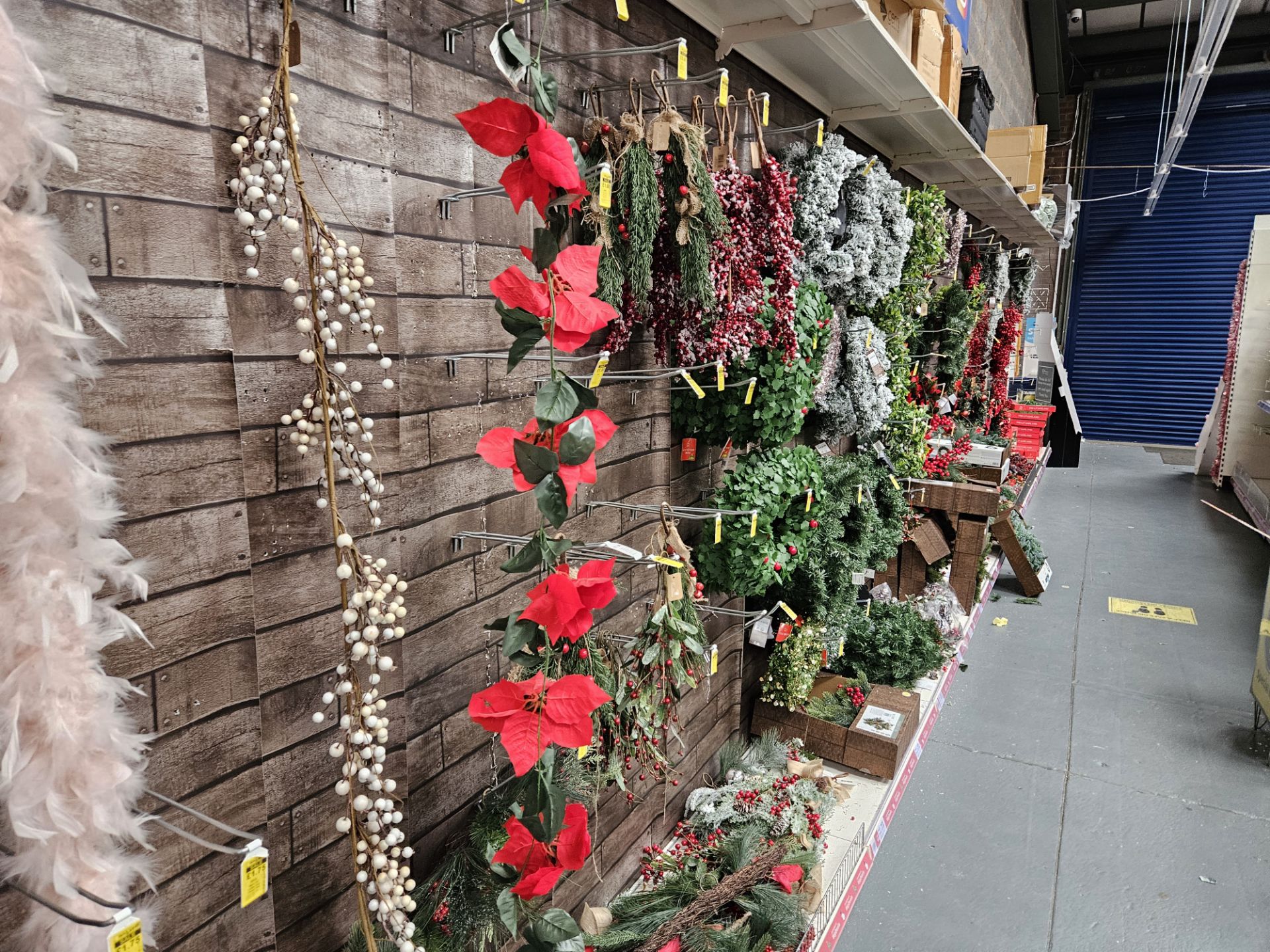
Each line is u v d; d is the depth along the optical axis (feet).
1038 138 18.72
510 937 5.33
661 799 7.88
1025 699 12.56
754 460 7.17
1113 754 10.96
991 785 10.22
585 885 6.73
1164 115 32.24
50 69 2.43
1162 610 16.35
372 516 3.62
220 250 3.20
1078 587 17.81
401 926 3.64
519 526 5.52
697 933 6.19
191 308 3.06
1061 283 37.22
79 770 2.44
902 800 9.87
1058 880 8.49
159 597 3.06
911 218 10.97
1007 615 16.14
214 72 3.16
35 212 2.28
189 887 3.26
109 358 2.81
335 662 3.96
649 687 5.41
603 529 6.47
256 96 3.31
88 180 2.69
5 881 2.50
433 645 4.85
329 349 3.43
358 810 3.58
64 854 2.43
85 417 2.76
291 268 3.52
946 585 14.79
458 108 4.60
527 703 3.64
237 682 3.38
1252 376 26.13
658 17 6.33
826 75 8.27
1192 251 34.71
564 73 5.40
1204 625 15.55
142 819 2.65
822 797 8.55
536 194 3.65
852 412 9.36
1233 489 27.07
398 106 4.19
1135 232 35.58
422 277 4.46
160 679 3.09
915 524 14.02
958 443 16.81
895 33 9.23
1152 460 33.01
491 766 5.47
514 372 5.28
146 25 2.82
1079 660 13.99
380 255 4.00
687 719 8.23
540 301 3.37
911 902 8.14
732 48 7.06
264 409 3.48
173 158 2.94
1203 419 35.60
